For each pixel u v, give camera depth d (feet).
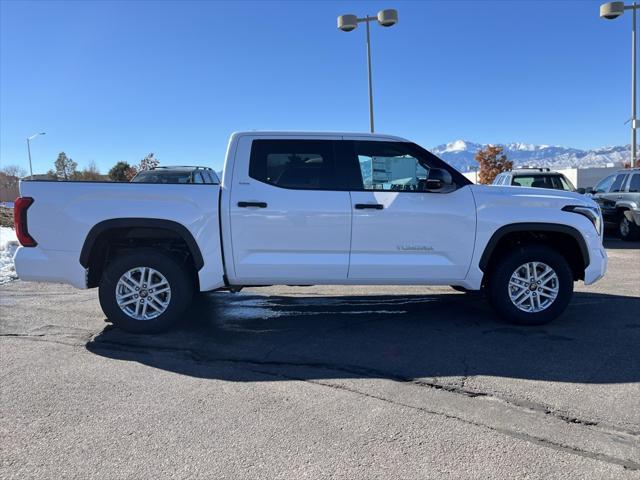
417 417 11.02
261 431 10.48
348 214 16.72
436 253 17.15
